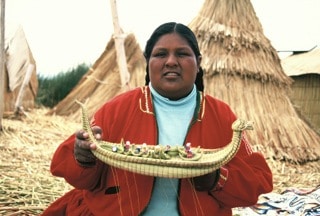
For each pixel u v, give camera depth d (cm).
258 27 845
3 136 738
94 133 188
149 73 207
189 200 203
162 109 210
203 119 210
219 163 176
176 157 179
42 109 1395
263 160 217
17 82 1157
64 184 470
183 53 198
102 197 208
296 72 1295
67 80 1578
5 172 500
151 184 200
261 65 807
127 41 1112
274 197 430
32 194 415
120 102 215
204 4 870
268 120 763
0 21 714
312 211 382
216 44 813
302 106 1312
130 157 174
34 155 621
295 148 743
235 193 202
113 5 800
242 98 773
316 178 617
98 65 1159
